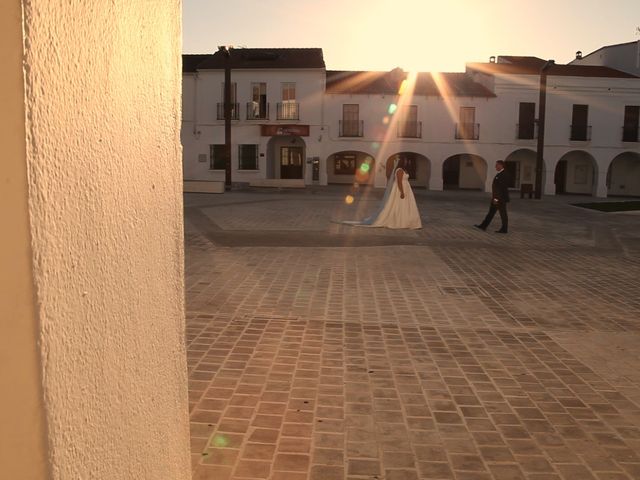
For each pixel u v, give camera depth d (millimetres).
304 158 40656
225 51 30969
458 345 5129
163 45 1781
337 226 14016
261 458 3088
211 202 21062
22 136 1025
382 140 39812
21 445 1078
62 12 1155
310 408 3725
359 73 43062
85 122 1263
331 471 2982
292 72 39219
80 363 1252
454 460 3115
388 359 4707
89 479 1299
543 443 3324
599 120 39812
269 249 10250
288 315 5953
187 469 2137
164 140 1812
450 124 39781
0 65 995
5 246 1027
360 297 6859
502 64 43688
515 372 4477
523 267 9227
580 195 41219
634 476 2988
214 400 3801
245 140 39844
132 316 1554
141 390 1628
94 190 1312
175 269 1956
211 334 5238
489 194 35156
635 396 4055
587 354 4965
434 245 11289
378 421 3564
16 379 1061
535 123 39531
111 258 1411
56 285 1146
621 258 10492
